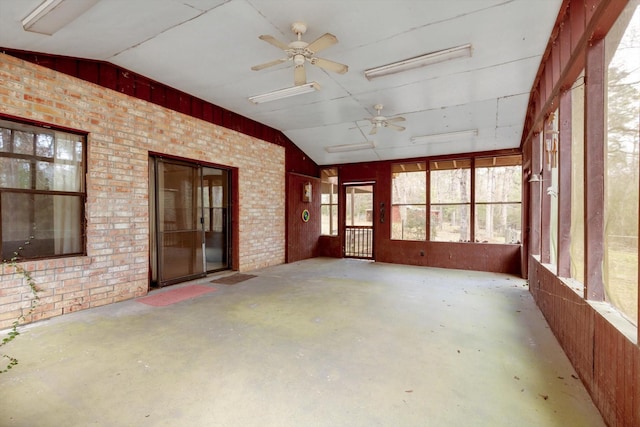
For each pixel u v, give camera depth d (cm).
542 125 422
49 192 352
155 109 456
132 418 183
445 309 394
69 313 361
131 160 424
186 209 518
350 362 252
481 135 616
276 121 649
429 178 739
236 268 614
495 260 650
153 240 473
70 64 363
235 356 261
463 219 761
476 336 307
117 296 409
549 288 343
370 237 827
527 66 393
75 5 251
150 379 225
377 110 550
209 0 274
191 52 370
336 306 402
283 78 444
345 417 184
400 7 287
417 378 228
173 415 186
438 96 493
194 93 503
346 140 727
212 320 347
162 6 279
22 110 324
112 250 403
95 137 385
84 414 186
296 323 339
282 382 222
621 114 199
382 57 378
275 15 298
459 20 305
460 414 188
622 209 195
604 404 184
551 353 271
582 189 280
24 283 325
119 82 411
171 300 421
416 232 768
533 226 475
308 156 839
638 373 146
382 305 408
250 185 639
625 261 191
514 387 218
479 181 770
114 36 328
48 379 223
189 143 508
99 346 278
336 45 352
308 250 831
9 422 177
